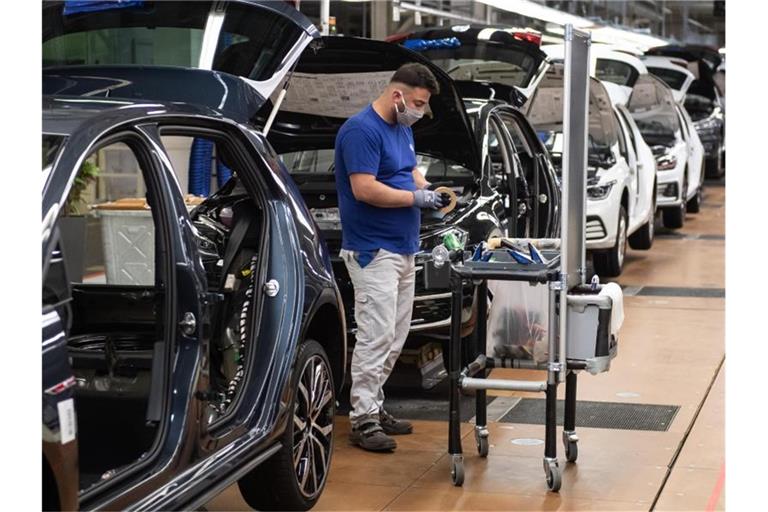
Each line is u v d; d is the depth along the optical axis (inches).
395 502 227.0
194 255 176.7
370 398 262.1
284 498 209.2
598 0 872.9
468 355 309.3
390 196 249.6
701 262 590.9
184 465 171.3
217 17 243.1
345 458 256.8
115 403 194.4
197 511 219.1
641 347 383.6
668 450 264.8
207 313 177.0
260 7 240.2
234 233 215.6
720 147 1061.8
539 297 237.3
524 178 368.5
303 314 208.5
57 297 144.1
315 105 308.0
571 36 229.0
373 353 258.7
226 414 191.6
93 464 186.9
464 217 308.2
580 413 298.5
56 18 249.9
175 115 183.9
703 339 397.1
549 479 233.1
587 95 249.6
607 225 508.4
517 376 342.6
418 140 323.6
